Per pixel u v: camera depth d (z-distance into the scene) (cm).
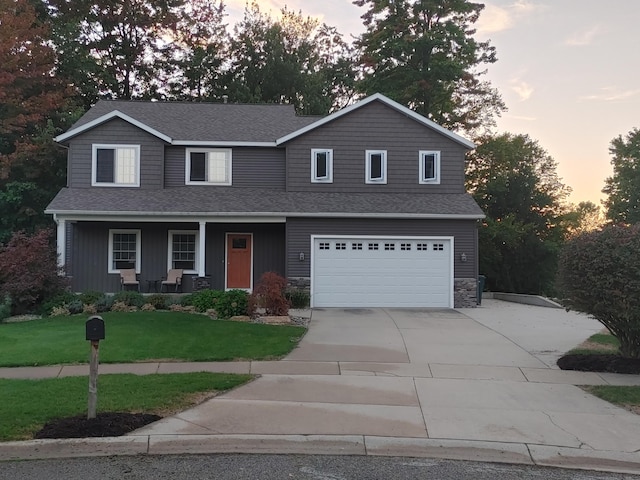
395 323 1425
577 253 952
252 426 626
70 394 720
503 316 1606
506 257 2948
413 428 632
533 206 3169
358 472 522
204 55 3681
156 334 1148
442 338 1209
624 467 548
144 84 3681
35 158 2453
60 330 1209
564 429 638
